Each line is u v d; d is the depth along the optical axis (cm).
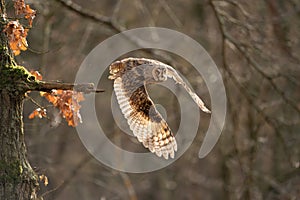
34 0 1777
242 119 2112
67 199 2259
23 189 893
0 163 887
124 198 2367
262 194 1997
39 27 1798
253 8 1920
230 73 1825
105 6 2219
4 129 893
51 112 1526
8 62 903
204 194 2503
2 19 916
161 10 2256
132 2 2233
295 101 1955
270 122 1877
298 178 2017
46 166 1852
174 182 2486
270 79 1800
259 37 1869
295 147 1989
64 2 1800
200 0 2142
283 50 1917
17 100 903
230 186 2100
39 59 1797
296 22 1925
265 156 2116
